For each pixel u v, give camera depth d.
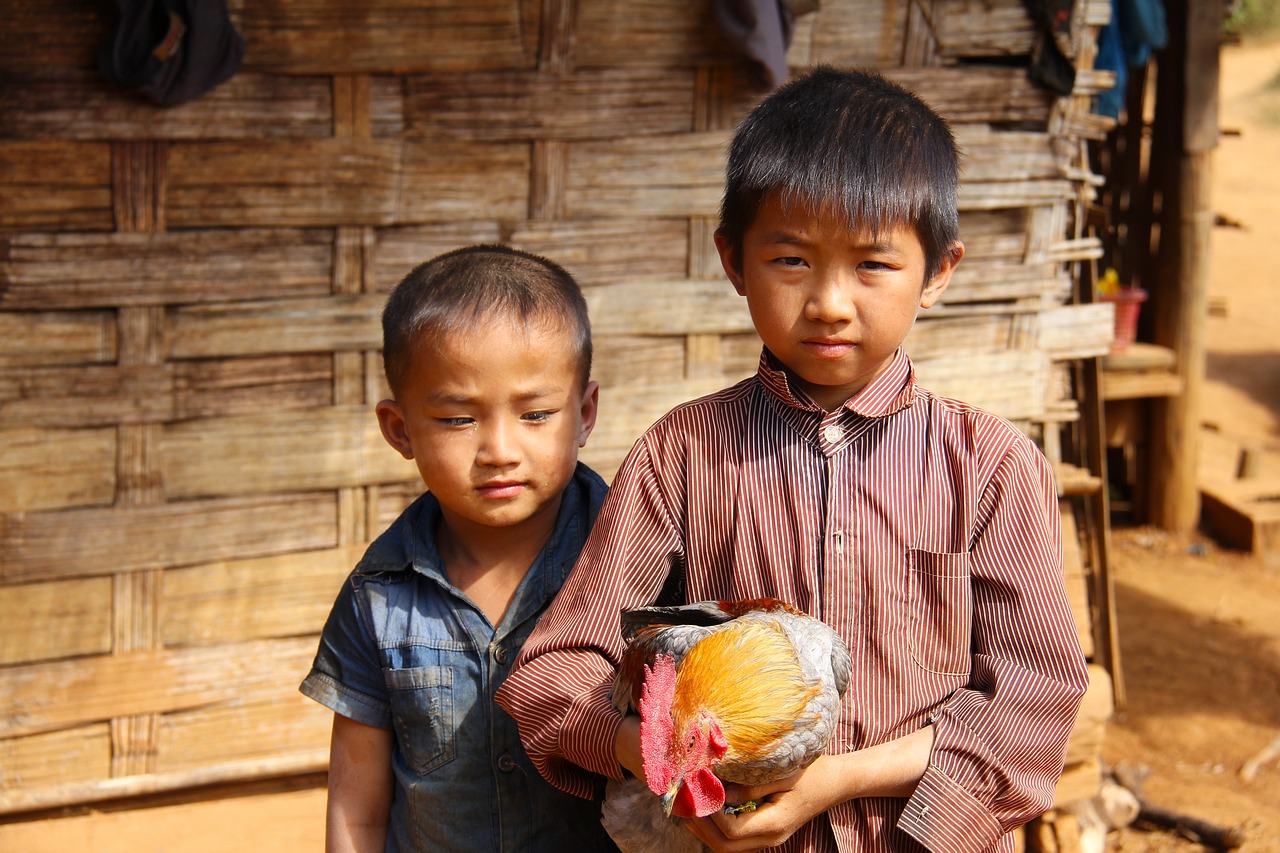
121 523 3.46
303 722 3.67
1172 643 6.59
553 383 1.85
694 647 1.44
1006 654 1.63
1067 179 4.01
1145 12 6.18
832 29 3.76
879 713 1.64
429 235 3.59
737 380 3.89
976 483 1.68
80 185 3.30
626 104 3.64
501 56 3.53
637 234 3.73
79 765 3.51
